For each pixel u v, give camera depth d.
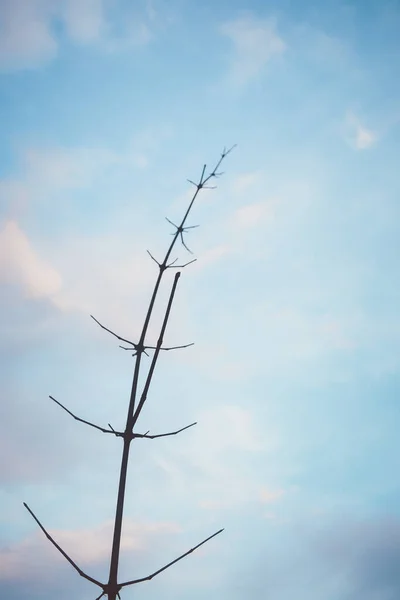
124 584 3.89
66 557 3.89
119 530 3.98
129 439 4.27
